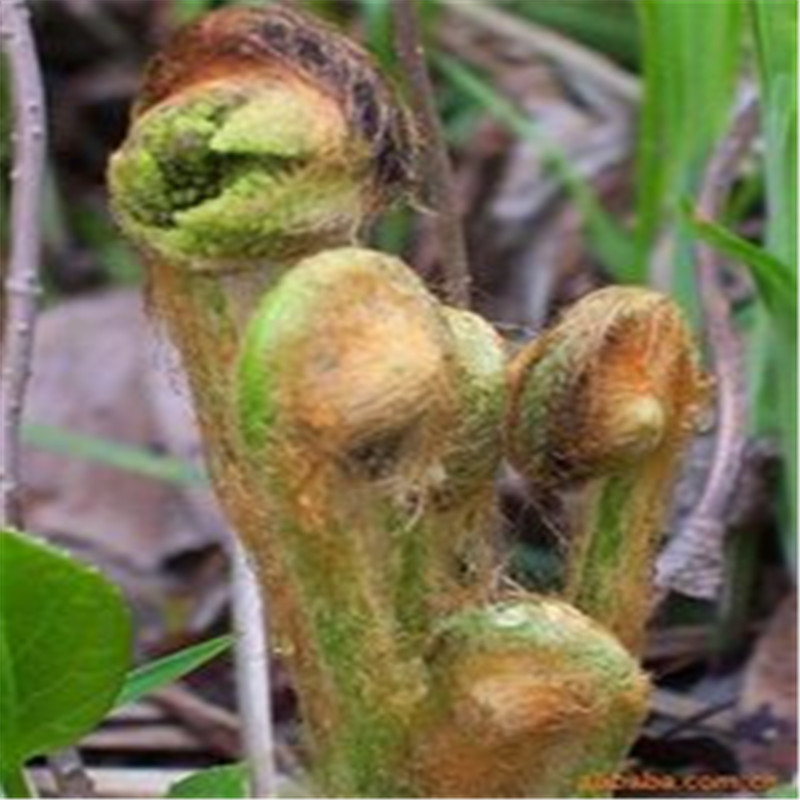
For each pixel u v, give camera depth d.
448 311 0.34
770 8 0.57
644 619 0.35
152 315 0.34
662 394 0.34
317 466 0.31
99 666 0.37
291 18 0.32
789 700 0.60
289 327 0.30
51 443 0.72
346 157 0.31
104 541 0.76
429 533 0.32
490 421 0.33
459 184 0.84
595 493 0.35
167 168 0.31
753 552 0.63
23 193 0.48
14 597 0.36
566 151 0.85
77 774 0.48
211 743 0.62
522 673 0.32
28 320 0.48
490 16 0.82
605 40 0.85
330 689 0.32
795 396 0.58
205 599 0.73
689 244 0.64
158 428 0.80
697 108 0.65
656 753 0.59
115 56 0.93
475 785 0.33
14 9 0.49
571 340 0.34
